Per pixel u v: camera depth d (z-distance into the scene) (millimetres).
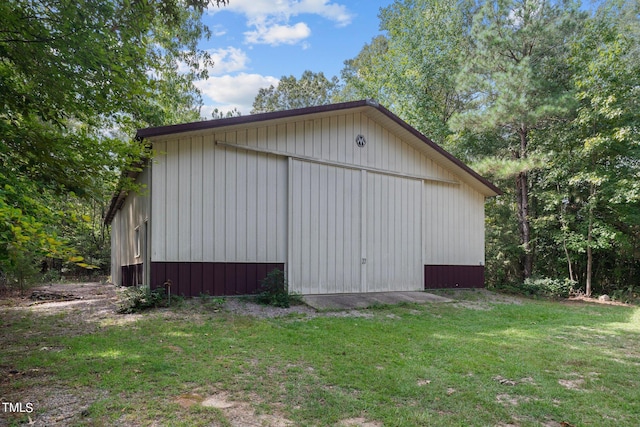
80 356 4133
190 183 7441
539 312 8633
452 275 11789
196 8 7422
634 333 6520
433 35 18656
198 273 7438
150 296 6715
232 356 4316
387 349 4871
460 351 4910
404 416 2969
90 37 4203
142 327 5504
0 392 3156
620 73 11578
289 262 8484
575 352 5086
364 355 4559
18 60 4254
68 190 4770
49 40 4109
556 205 14180
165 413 2832
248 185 8133
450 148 17031
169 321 5891
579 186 13805
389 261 10344
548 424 2963
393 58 20609
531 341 5672
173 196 7246
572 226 14070
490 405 3238
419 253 11039
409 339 5457
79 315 6344
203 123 7238
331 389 3490
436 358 4562
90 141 4781
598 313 8883
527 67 13016
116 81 4617
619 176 12242
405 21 19672
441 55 18078
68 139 4684
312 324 6180
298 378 3715
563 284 13297
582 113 12258
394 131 10578
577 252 14422
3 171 4168
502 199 17375
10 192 3334
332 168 9430
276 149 8516
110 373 3613
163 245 7105
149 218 7156
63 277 17875
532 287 13078
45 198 4969
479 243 12617
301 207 8812
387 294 9719
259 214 8227
